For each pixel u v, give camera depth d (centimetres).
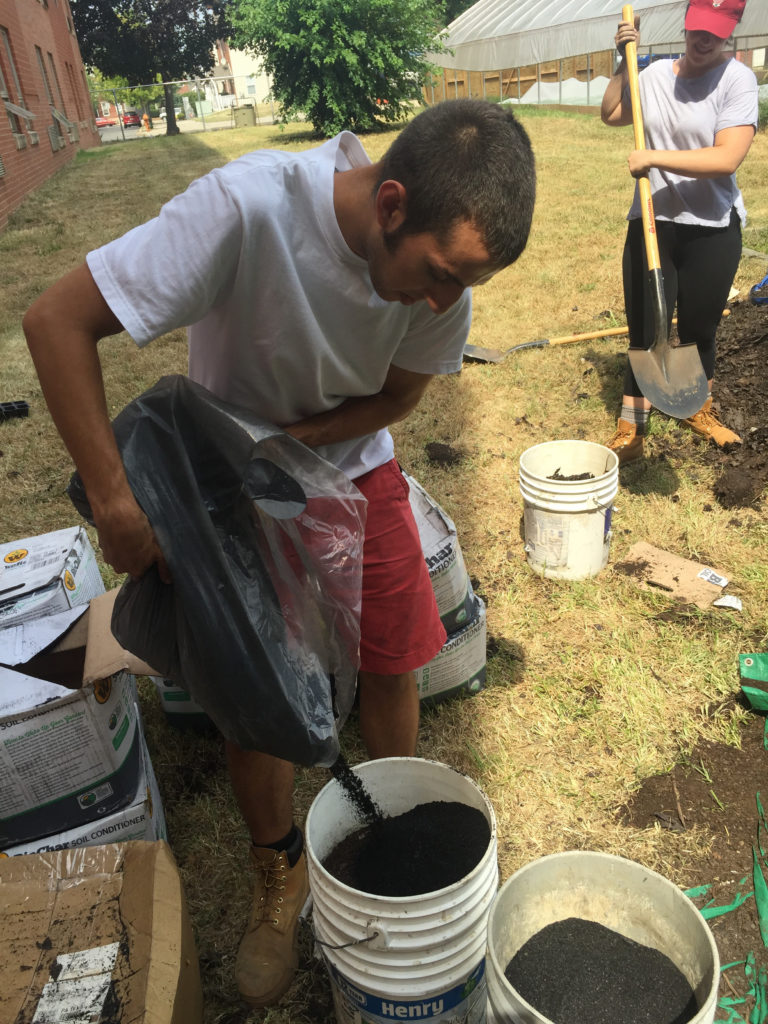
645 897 153
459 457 409
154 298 128
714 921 192
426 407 463
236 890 207
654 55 1218
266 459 145
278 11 1534
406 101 1706
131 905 157
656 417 419
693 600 297
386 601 181
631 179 1002
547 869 156
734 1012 173
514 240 121
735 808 219
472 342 554
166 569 144
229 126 2945
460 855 168
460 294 131
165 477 141
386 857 173
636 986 146
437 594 235
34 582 222
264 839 188
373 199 130
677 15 1186
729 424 402
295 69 1616
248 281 137
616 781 230
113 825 192
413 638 186
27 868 164
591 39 1392
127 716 199
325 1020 177
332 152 137
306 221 134
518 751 241
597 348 526
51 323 126
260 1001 179
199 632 141
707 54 313
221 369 157
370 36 1549
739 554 321
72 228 1044
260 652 144
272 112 2689
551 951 154
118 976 146
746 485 352
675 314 511
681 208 334
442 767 176
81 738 183
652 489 366
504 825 219
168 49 3253
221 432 144
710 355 374
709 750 237
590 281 659
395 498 182
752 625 283
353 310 145
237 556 147
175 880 161
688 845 210
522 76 1866
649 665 269
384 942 138
